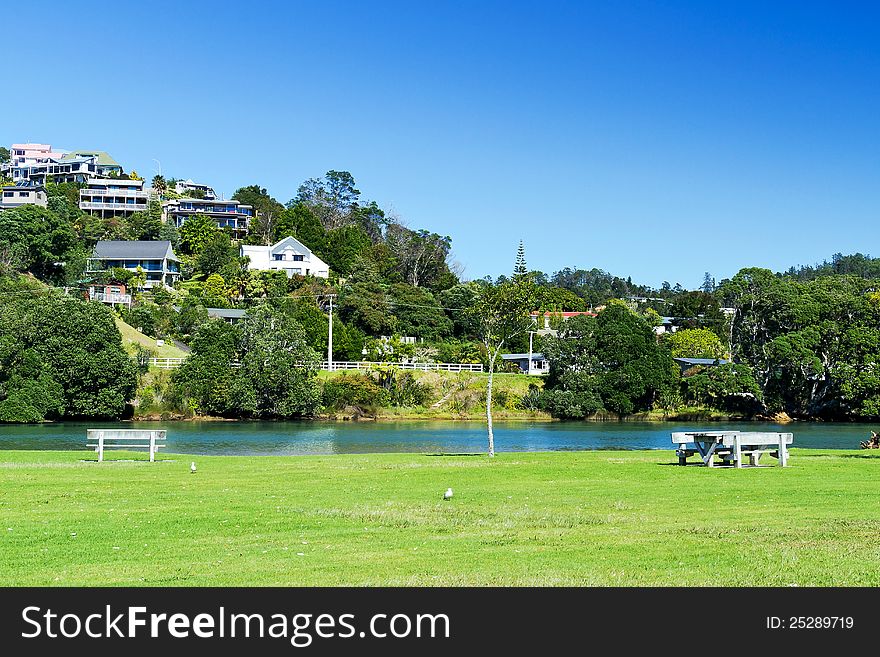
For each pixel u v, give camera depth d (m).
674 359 107.00
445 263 166.38
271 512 17.42
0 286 91.75
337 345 105.56
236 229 166.88
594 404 89.81
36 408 71.75
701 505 18.41
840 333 91.44
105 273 124.25
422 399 90.69
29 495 19.94
